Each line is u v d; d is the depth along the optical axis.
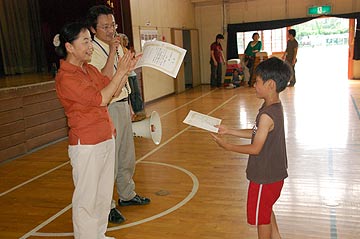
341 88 9.12
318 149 4.52
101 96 2.08
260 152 1.92
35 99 5.43
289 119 6.18
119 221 2.90
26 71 8.71
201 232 2.69
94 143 2.18
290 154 4.39
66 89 2.08
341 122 5.76
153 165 4.30
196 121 2.18
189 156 4.58
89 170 2.20
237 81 11.12
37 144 5.47
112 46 2.62
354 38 10.43
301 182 3.51
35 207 3.36
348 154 4.26
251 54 10.72
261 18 11.32
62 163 4.70
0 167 4.64
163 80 9.72
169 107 8.23
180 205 3.17
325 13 10.53
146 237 2.66
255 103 7.94
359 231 2.59
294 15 10.98
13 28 8.38
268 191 1.95
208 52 12.12
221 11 11.67
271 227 2.16
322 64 13.15
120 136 2.91
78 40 2.07
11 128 4.98
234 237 2.60
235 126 6.01
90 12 2.71
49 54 8.72
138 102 4.79
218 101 8.59
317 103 7.39
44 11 8.46
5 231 2.91
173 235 2.67
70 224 2.98
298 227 2.69
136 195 3.24
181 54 2.37
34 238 2.77
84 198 2.24
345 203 3.03
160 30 9.66
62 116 6.02
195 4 11.91
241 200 3.21
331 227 2.66
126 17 7.98
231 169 4.03
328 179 3.55
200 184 3.64
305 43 12.91
